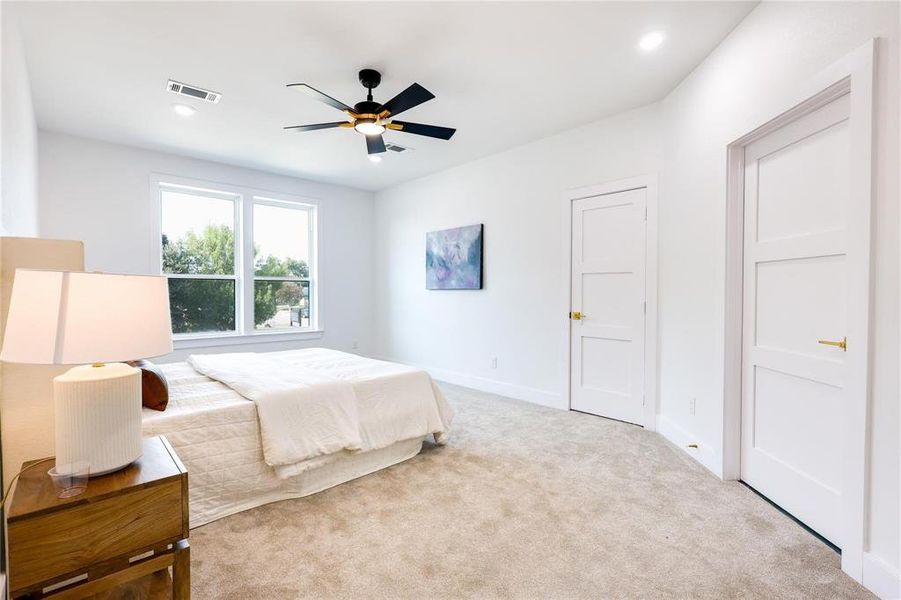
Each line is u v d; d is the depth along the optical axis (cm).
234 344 493
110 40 243
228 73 280
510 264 443
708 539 187
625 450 293
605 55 262
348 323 597
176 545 131
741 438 243
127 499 121
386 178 550
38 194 362
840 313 178
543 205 411
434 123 368
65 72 277
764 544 183
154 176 433
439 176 521
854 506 158
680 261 300
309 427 228
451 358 514
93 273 117
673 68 279
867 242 153
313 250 569
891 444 146
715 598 151
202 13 219
